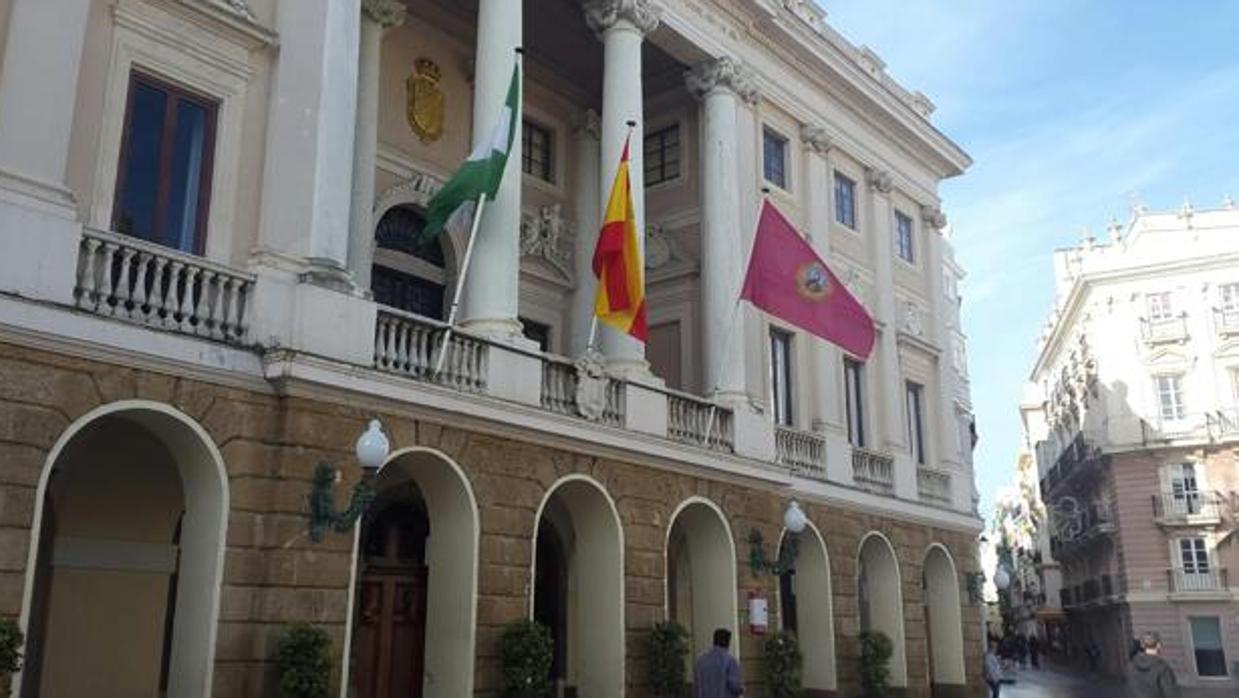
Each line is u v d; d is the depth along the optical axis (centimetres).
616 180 1656
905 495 2361
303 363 1177
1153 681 1171
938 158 2794
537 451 1482
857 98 2464
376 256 1778
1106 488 4666
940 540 2489
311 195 1270
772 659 1817
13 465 976
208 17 1244
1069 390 5406
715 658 1272
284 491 1161
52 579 1255
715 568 1809
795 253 1822
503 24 1616
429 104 1894
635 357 1711
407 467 1390
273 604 1132
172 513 1348
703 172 2039
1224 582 4212
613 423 1608
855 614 2114
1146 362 4488
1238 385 4338
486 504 1391
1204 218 4488
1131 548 4416
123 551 1310
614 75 1814
